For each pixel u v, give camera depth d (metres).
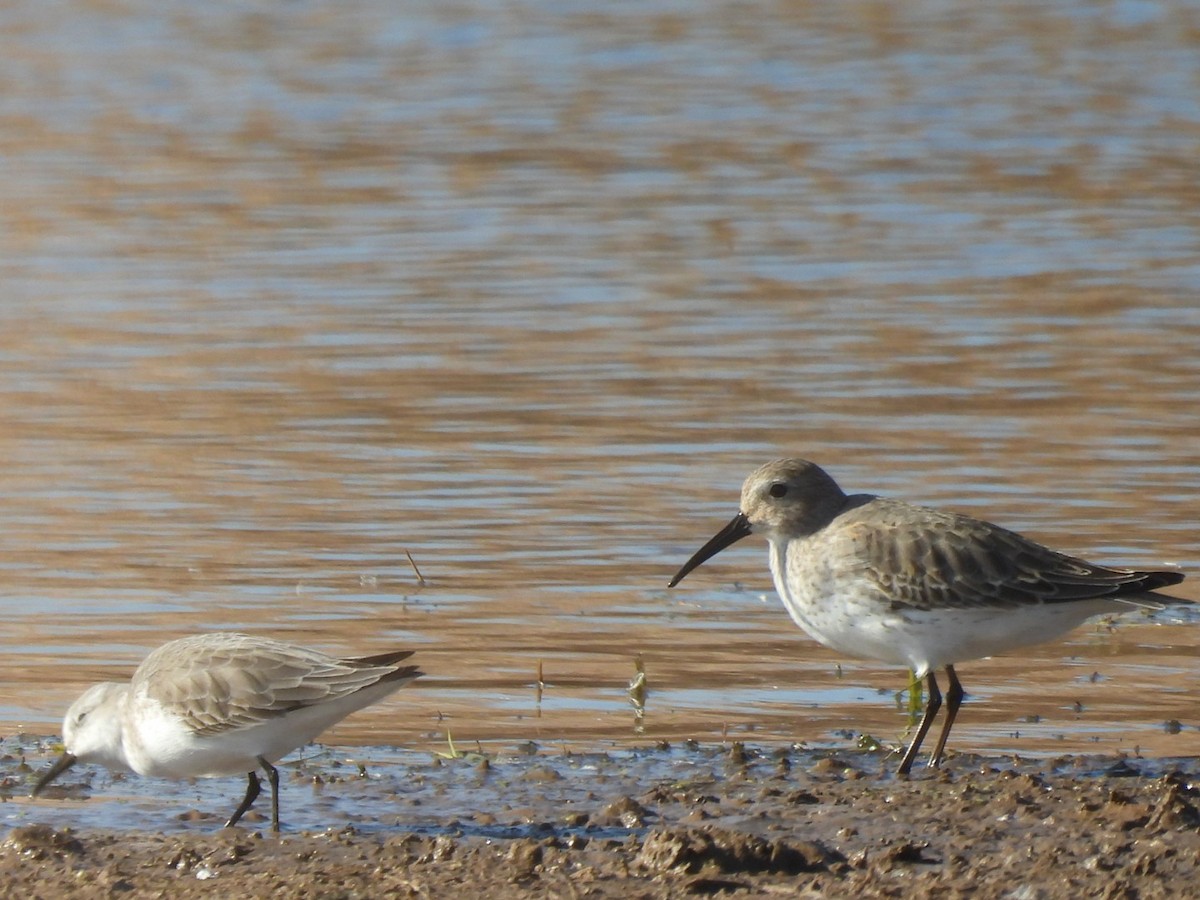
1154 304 23.02
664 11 44.59
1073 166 30.62
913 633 11.16
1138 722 12.17
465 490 17.03
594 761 11.56
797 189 29.38
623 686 12.95
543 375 20.45
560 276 24.62
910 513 11.43
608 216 27.77
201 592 14.71
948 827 9.96
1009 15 44.19
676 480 17.19
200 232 26.70
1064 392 19.62
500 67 38.72
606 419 18.94
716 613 14.39
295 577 15.04
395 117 34.25
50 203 28.19
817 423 18.69
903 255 25.56
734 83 37.12
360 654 13.38
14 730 12.27
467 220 27.50
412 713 12.50
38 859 9.87
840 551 11.31
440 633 13.88
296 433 18.64
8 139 32.25
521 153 31.73
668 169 30.62
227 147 32.00
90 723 10.59
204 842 10.05
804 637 13.92
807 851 9.43
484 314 22.88
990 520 15.88
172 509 16.59
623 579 15.02
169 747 10.27
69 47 40.12
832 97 35.91
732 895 9.05
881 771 11.21
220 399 19.72
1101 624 14.15
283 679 10.09
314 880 9.36
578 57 39.66
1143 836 9.64
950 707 11.27
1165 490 16.64
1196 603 13.12
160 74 37.66
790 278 24.45
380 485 17.17
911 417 18.86
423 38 41.62
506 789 11.06
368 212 27.91
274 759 10.41
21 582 14.91
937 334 21.86
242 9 44.78
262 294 23.70
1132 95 35.94
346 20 43.66
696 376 20.36
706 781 11.04
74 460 17.86
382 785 11.19
